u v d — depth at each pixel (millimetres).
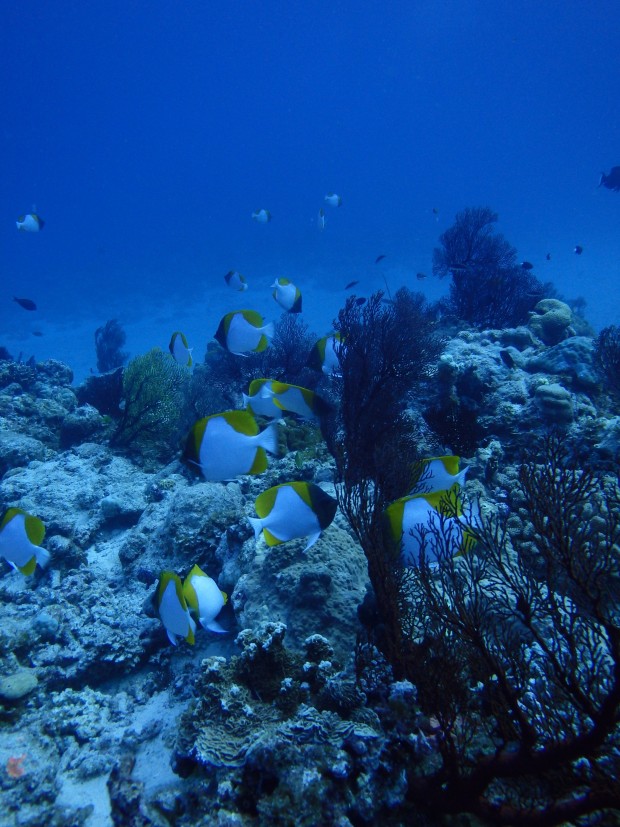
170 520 5617
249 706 2988
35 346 41000
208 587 3383
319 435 7195
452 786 2289
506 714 2402
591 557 2350
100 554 6387
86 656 4516
